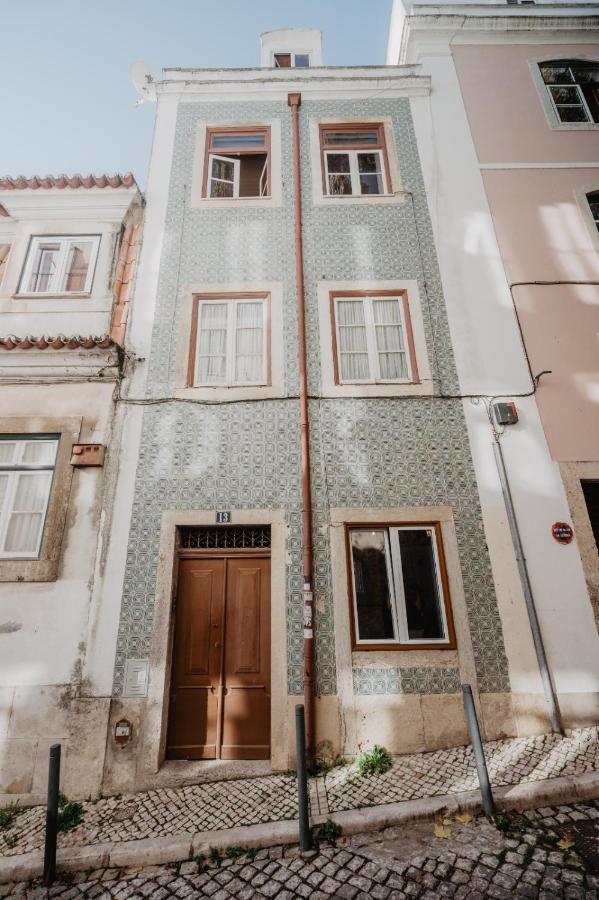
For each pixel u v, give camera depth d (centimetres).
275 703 408
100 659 413
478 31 703
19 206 584
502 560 452
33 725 394
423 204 604
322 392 510
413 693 413
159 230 584
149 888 270
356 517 462
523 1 800
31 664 410
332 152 651
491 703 412
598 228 612
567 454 491
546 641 429
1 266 583
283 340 534
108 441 483
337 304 566
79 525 453
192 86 665
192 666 432
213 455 482
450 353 531
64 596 430
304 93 669
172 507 462
